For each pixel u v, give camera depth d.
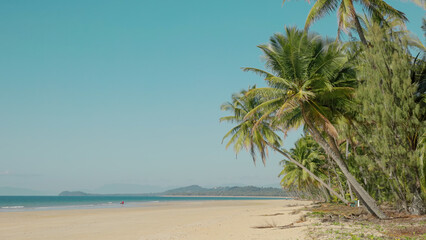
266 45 19.61
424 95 16.81
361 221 16.42
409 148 15.34
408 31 18.53
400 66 15.28
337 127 20.03
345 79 19.70
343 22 17.66
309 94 17.67
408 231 11.76
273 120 23.12
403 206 17.84
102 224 23.56
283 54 18.95
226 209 47.22
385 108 15.09
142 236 16.02
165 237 15.01
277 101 20.03
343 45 20.80
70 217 31.44
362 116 16.53
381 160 15.65
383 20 17.94
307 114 19.02
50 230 19.64
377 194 25.81
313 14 18.03
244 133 26.73
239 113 27.03
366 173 22.25
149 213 37.88
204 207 57.44
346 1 17.09
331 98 19.56
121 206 64.81
